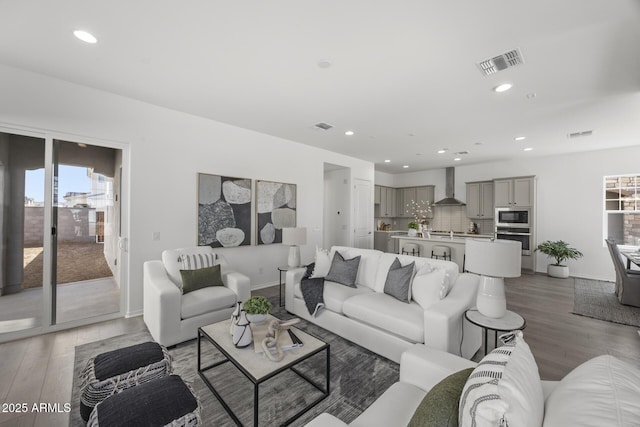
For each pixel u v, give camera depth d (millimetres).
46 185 2861
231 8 1797
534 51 2227
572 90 2881
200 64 2492
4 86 2594
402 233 8266
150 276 2832
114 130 3162
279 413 1750
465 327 2277
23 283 2770
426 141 4969
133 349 1785
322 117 3795
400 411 1174
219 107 3492
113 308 3273
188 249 3293
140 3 1758
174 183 3619
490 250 1900
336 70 2564
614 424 638
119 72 2666
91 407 1517
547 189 6129
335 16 1861
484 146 5285
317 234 5488
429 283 2459
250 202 4395
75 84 2920
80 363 2289
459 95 3047
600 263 5531
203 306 2729
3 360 2332
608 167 5469
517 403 723
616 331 2998
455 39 2092
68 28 2018
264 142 4602
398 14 1833
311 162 5391
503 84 2779
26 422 1660
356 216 6582
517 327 1817
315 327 3021
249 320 2088
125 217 3295
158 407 1256
